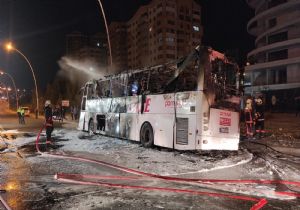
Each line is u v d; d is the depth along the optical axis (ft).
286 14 187.11
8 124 108.88
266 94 183.21
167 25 302.66
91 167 31.30
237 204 19.92
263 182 25.38
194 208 19.16
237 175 28.17
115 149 43.57
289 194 21.99
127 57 394.73
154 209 18.97
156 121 43.45
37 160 35.55
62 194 22.02
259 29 214.69
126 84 52.19
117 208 19.13
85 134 67.67
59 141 54.29
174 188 23.62
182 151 40.65
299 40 173.27
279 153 41.55
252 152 42.01
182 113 38.99
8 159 36.29
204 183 25.05
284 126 80.69
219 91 38.73
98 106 63.31
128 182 25.44
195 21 316.81
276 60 186.09
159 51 307.58
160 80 43.86
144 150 42.45
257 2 217.77
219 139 38.14
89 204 19.86
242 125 78.74
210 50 38.24
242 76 41.93
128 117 50.80
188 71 39.19
